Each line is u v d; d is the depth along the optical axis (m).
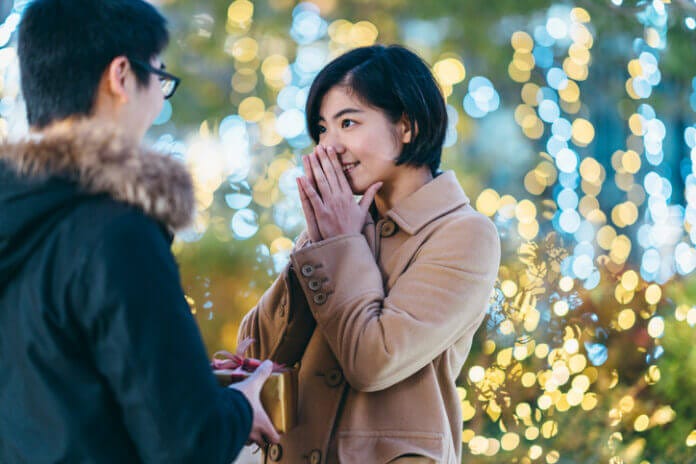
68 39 1.64
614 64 5.94
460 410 2.23
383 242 2.23
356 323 2.02
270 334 2.28
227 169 5.16
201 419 1.50
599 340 4.04
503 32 5.92
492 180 6.16
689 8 5.46
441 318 2.04
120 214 1.52
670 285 4.52
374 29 5.54
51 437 1.50
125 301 1.47
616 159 5.40
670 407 4.13
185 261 4.75
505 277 3.87
